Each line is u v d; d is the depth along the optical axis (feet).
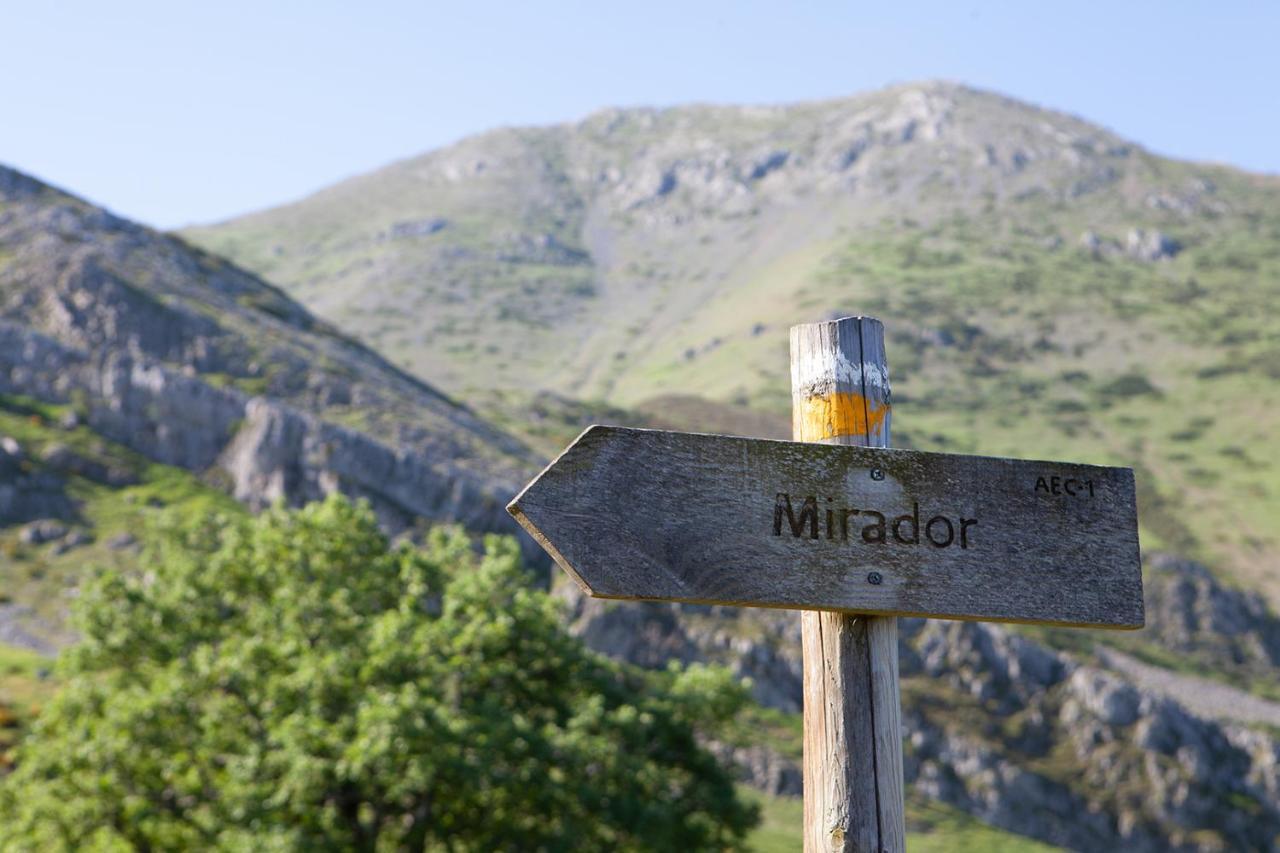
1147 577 583.58
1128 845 343.05
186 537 142.00
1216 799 362.74
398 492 399.65
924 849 300.81
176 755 103.09
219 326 476.13
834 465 17.13
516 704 122.01
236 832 95.40
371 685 108.68
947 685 380.58
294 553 123.34
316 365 479.82
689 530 16.38
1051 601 17.47
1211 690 486.79
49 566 330.13
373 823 104.42
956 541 17.33
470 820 108.58
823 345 18.24
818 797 17.04
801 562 16.66
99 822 101.55
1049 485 17.89
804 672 17.76
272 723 103.35
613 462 16.33
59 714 108.17
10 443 379.14
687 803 122.01
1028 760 359.25
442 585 127.95
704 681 129.59
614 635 348.18
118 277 479.82
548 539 15.96
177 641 115.44
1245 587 602.44
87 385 421.18
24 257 483.51
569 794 107.45
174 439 410.31
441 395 570.05
